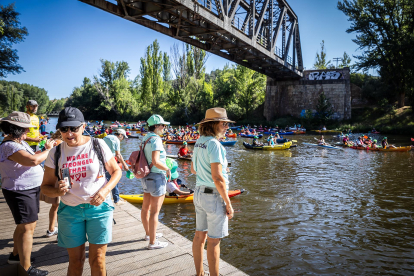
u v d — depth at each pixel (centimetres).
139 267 354
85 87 9531
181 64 5856
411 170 1551
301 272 558
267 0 2564
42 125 1091
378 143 2922
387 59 4247
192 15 1712
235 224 778
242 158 1944
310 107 4753
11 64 3016
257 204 944
